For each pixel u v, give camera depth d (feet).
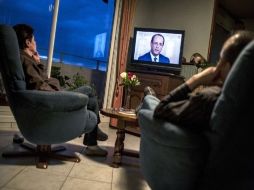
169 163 4.46
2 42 6.69
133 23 16.16
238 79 3.59
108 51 15.80
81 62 16.67
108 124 15.28
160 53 15.12
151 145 4.87
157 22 17.02
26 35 7.72
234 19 22.17
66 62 15.97
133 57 15.51
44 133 6.92
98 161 8.30
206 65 14.34
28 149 8.17
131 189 6.48
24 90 6.75
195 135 4.13
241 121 3.70
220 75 4.42
